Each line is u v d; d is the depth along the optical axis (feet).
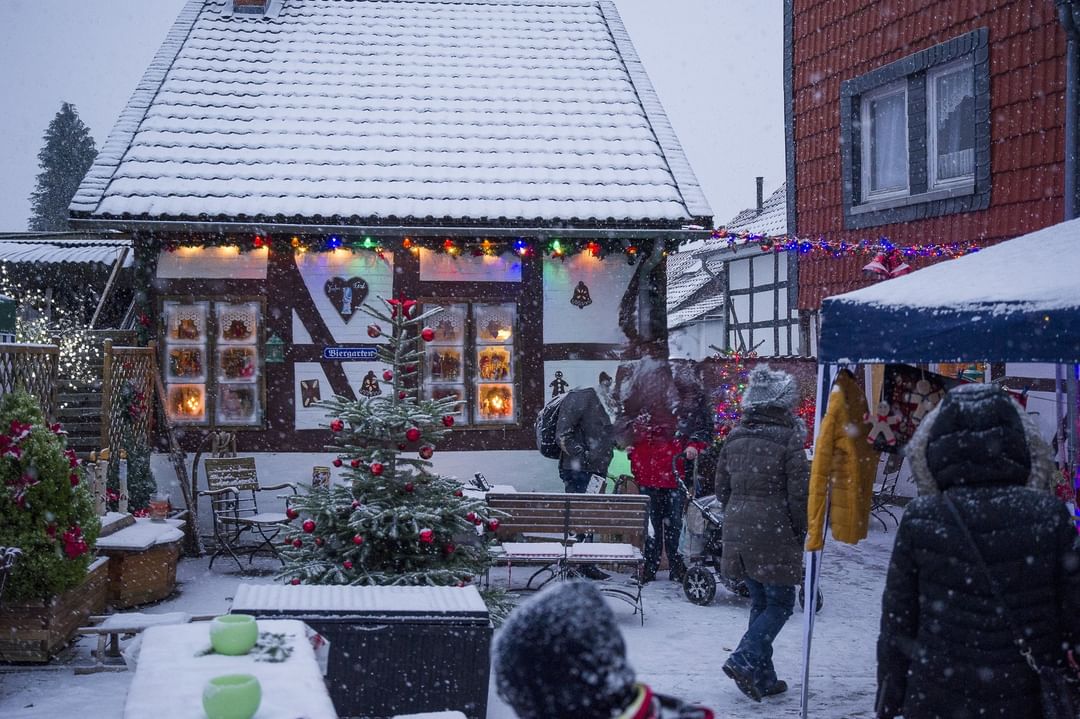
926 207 43.37
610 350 46.42
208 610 30.68
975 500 12.21
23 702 21.58
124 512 33.86
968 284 19.19
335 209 43.80
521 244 45.60
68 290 61.16
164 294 44.42
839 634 27.68
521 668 5.86
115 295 61.98
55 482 24.57
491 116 51.60
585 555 29.94
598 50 58.08
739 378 48.85
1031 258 20.12
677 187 47.65
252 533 43.57
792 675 23.48
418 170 47.11
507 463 45.78
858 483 20.20
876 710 13.12
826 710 20.65
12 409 24.82
